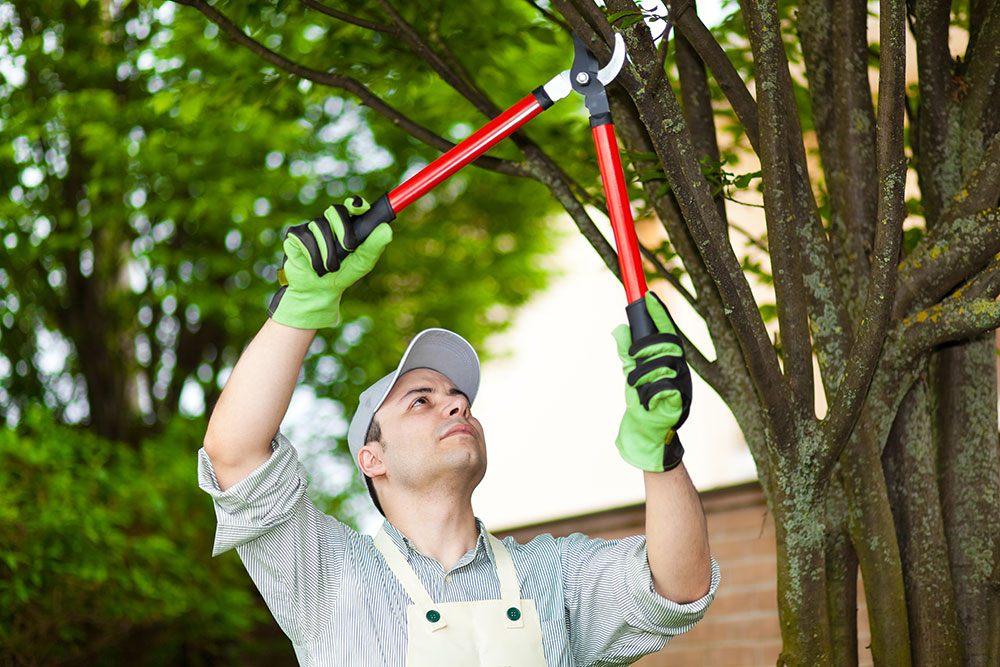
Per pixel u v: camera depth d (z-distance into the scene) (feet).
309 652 9.69
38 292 36.14
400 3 15.26
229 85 17.57
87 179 33.91
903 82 9.82
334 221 8.61
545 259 42.19
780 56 10.11
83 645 27.81
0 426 36.70
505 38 16.39
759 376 9.88
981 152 11.85
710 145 12.52
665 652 24.08
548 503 40.29
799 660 10.51
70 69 29.53
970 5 12.59
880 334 9.93
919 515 10.90
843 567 10.80
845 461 10.68
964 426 11.29
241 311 36.27
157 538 27.04
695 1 11.28
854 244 11.45
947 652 10.67
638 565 9.77
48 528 25.17
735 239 25.20
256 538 9.43
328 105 31.76
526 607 9.87
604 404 40.32
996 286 10.68
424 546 10.12
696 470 30.50
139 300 36.55
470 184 38.01
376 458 10.53
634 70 9.49
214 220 33.50
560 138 18.19
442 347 11.11
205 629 29.96
